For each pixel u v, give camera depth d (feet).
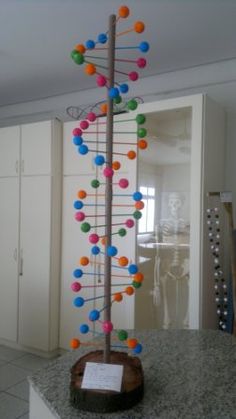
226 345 4.92
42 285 10.64
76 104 12.52
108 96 3.54
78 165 10.32
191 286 7.93
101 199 9.72
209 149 8.18
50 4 7.16
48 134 10.54
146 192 8.88
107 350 3.49
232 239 7.80
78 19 7.72
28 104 13.84
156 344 4.93
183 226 8.45
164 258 8.85
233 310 8.07
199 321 7.80
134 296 8.73
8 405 7.92
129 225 4.08
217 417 3.18
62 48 9.17
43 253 10.62
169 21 7.76
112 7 7.25
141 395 3.43
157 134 8.73
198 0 7.01
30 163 10.94
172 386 3.75
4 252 11.57
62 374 4.00
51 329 10.53
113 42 3.57
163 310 8.79
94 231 9.83
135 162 8.79
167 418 3.14
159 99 10.63
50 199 10.48
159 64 9.95
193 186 7.93
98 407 3.20
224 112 9.25
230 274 8.52
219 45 8.82
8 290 11.44
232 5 7.16
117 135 9.09
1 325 11.60
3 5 7.19
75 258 10.41
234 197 9.23
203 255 7.89
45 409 3.61
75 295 10.37
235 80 9.43
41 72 10.82
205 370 4.14
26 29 8.18
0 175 11.74
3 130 11.64
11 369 9.81
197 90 10.02
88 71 3.48
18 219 11.23
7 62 10.08
